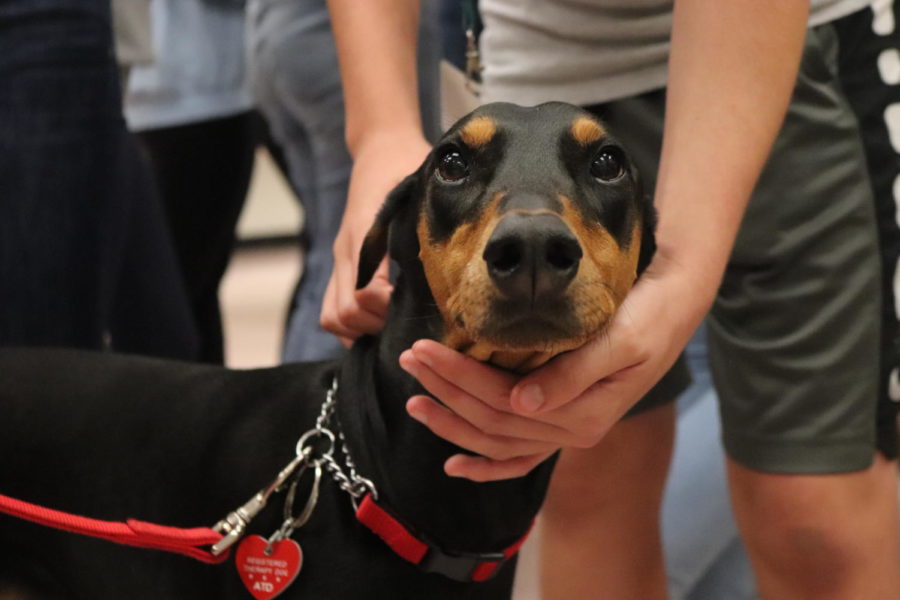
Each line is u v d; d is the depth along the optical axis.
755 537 1.87
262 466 1.44
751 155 1.38
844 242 1.73
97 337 2.17
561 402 1.16
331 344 2.64
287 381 1.53
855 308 1.73
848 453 1.73
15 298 2.07
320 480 1.39
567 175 1.19
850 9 1.73
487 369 1.18
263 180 7.78
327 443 1.42
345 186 2.66
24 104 2.01
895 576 1.81
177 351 2.47
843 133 1.73
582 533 2.10
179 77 3.27
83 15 2.02
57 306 2.09
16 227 2.04
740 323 1.82
